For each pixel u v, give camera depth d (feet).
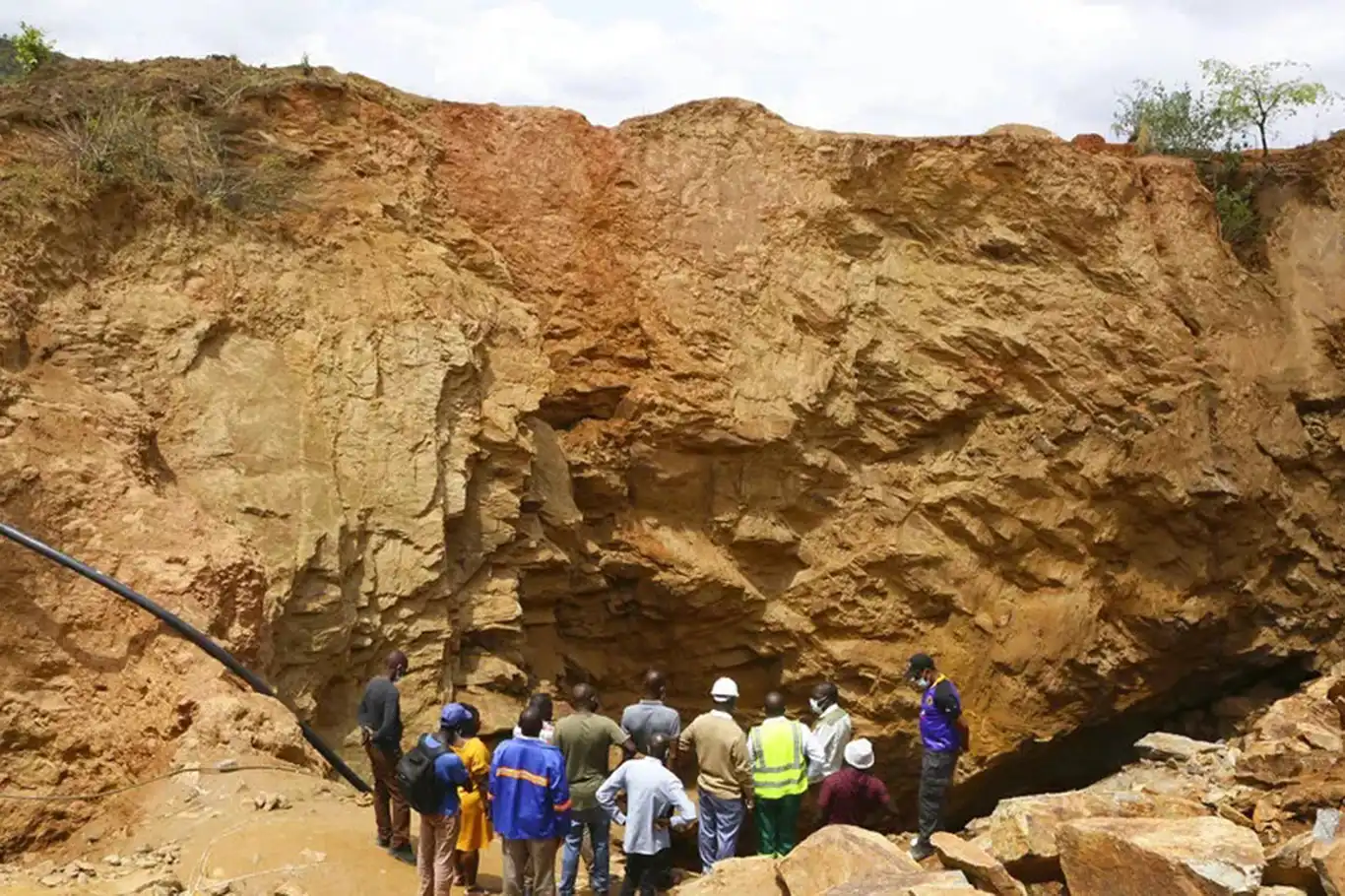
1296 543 62.39
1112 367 59.72
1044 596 59.36
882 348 58.03
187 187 46.32
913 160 58.90
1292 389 62.75
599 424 54.85
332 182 50.60
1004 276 59.41
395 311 48.16
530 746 27.37
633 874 29.48
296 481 42.70
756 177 58.59
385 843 30.60
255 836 29.81
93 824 31.19
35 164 43.75
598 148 57.98
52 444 36.83
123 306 42.65
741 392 55.98
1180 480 58.90
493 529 48.65
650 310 56.24
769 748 31.71
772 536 56.34
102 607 34.60
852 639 57.67
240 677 36.04
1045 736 59.21
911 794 59.93
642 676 56.80
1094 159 61.00
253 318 45.24
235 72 52.75
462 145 55.83
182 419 41.73
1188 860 23.75
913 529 58.39
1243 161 70.23
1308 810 32.12
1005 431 59.26
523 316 52.85
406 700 43.50
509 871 27.40
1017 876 27.73
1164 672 62.03
